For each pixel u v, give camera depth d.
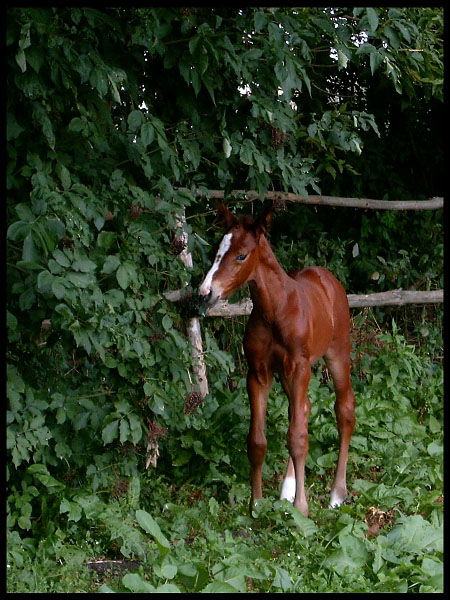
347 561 4.12
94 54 4.38
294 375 4.92
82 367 5.12
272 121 5.23
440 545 4.28
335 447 6.07
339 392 5.62
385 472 5.73
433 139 9.16
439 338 8.31
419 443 6.30
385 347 7.52
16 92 4.41
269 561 4.17
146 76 5.34
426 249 8.80
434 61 6.04
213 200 6.94
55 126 4.66
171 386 4.88
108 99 5.07
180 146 5.44
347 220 8.75
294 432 4.88
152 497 5.18
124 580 3.63
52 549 4.29
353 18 5.42
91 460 4.98
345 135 5.74
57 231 4.10
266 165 5.30
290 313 4.87
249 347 4.97
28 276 4.31
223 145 5.14
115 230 4.93
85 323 4.27
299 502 4.84
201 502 5.14
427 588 3.84
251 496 5.02
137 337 4.65
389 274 8.50
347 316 5.74
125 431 4.64
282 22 4.87
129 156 4.91
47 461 4.72
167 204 4.90
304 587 3.91
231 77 5.21
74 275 4.19
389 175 8.95
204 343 6.87
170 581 3.95
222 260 4.56
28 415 4.39
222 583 3.70
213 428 5.82
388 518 4.93
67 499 4.69
